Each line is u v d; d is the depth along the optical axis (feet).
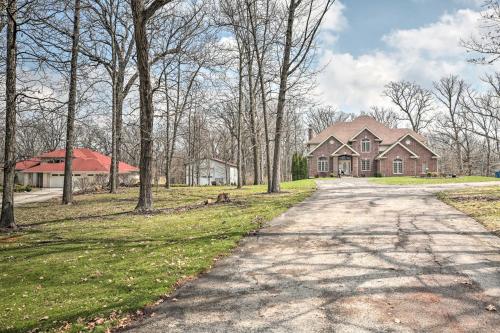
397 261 24.91
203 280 22.53
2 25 48.60
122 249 30.66
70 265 26.53
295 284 21.35
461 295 19.15
